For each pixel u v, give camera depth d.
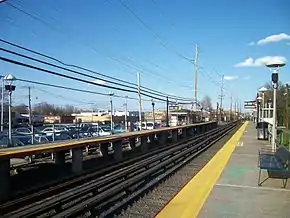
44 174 15.05
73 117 84.94
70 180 13.43
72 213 8.12
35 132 27.89
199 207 8.35
